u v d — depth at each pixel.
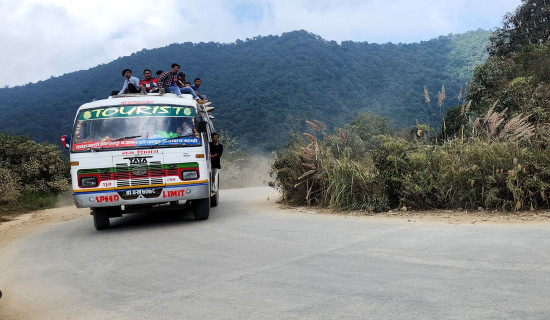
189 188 9.30
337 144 11.11
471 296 3.87
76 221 12.64
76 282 5.50
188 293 4.65
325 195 10.41
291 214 9.91
